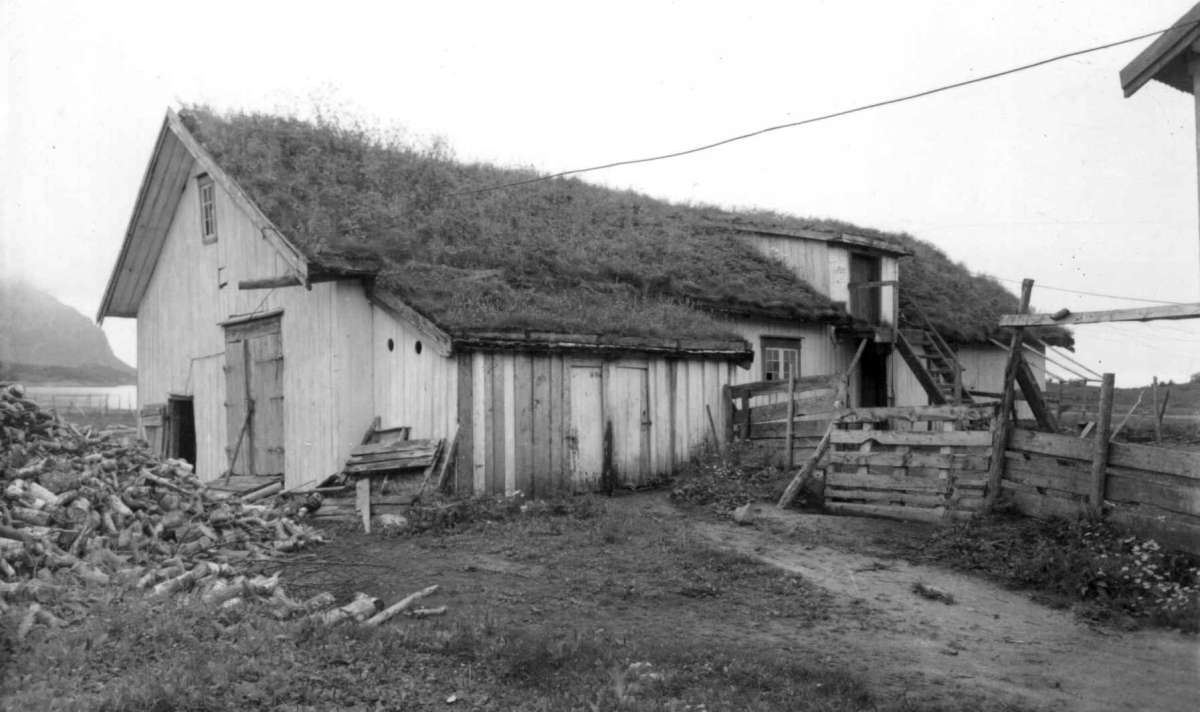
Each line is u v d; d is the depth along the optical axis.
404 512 11.48
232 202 15.66
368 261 13.21
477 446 12.27
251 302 15.15
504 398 12.69
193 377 16.91
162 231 17.83
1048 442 10.32
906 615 7.81
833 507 12.35
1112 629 7.45
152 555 8.92
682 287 17.36
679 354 15.24
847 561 9.67
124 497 9.69
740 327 18.44
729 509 12.41
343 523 11.55
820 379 14.23
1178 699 5.80
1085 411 25.27
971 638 7.19
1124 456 9.39
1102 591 8.17
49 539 7.98
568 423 13.53
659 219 21.67
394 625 6.80
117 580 7.61
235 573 8.58
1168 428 23.23
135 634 6.08
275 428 14.49
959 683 6.09
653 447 14.83
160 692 4.99
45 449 10.09
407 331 12.84
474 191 17.77
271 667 5.61
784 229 21.28
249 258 15.18
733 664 6.11
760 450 14.85
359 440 13.20
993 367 24.67
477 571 8.91
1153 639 7.18
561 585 8.39
